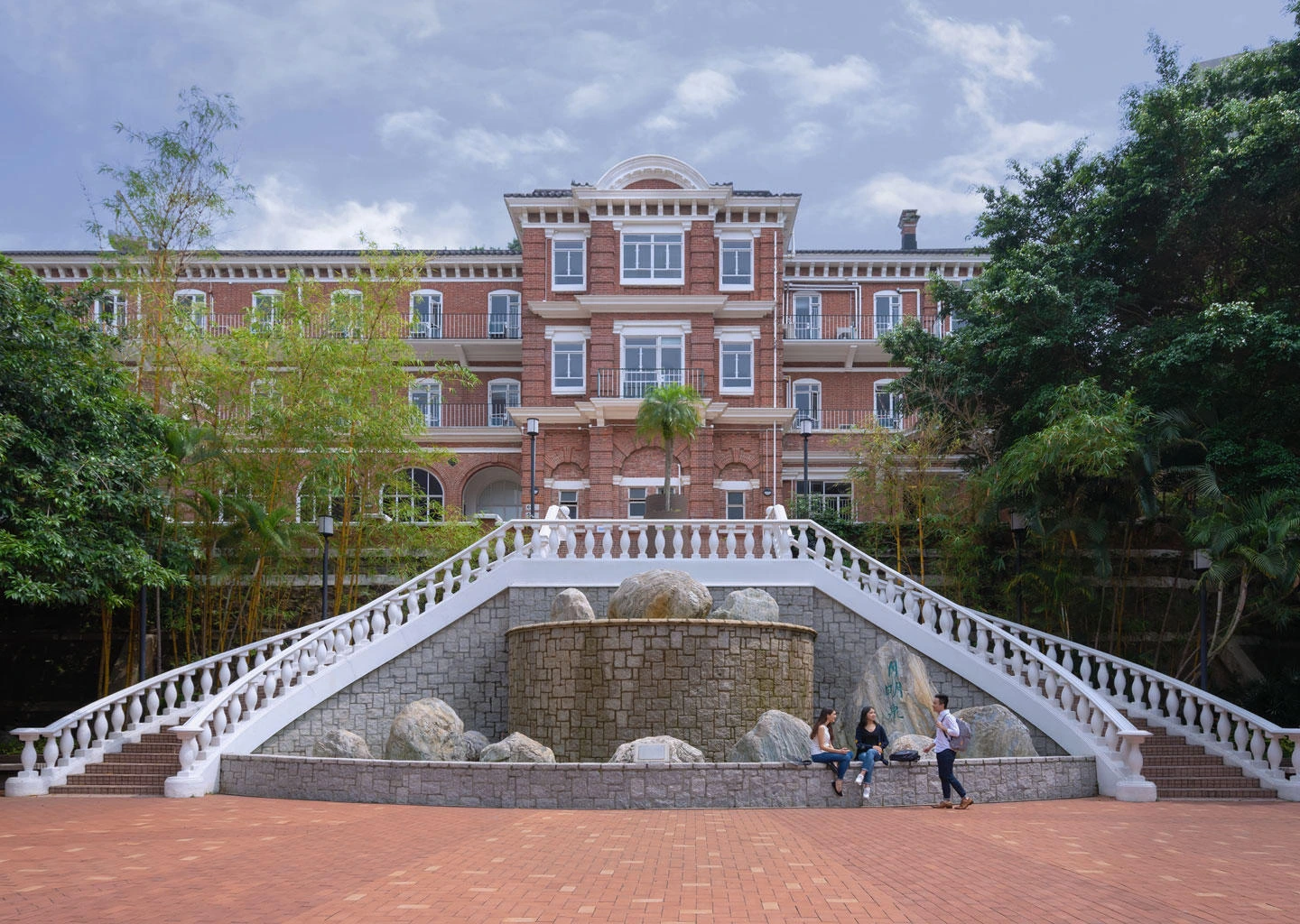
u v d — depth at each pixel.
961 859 10.80
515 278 48.09
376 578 28.69
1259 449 23.39
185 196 25.64
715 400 43.44
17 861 10.63
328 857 10.77
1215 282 28.61
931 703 19.92
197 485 25.47
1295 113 23.70
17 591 18.84
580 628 19.66
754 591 21.14
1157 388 25.47
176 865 10.34
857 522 33.94
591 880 9.60
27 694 27.66
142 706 20.50
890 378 47.50
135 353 27.75
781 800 15.14
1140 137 27.00
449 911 8.33
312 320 29.72
